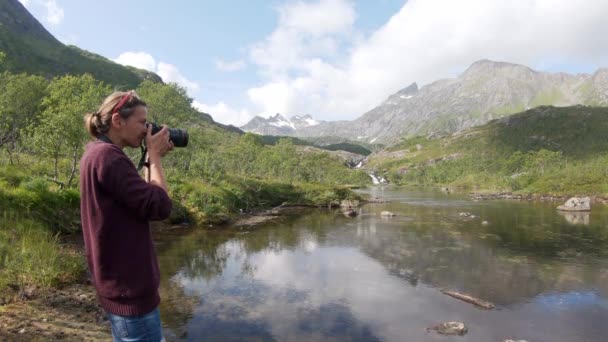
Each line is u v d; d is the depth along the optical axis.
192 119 56.97
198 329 12.19
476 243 27.28
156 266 2.91
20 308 9.95
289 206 55.34
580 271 20.28
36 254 12.89
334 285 17.41
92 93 29.73
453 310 14.80
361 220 39.44
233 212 40.94
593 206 58.75
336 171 146.00
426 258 22.78
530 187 89.12
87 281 13.34
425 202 63.47
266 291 16.12
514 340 12.22
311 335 12.21
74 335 8.97
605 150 169.62
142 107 3.00
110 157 2.62
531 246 26.27
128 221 2.69
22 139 32.25
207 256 21.69
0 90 48.50
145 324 2.77
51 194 21.55
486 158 189.12
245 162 80.25
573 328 13.44
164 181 2.89
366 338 12.22
